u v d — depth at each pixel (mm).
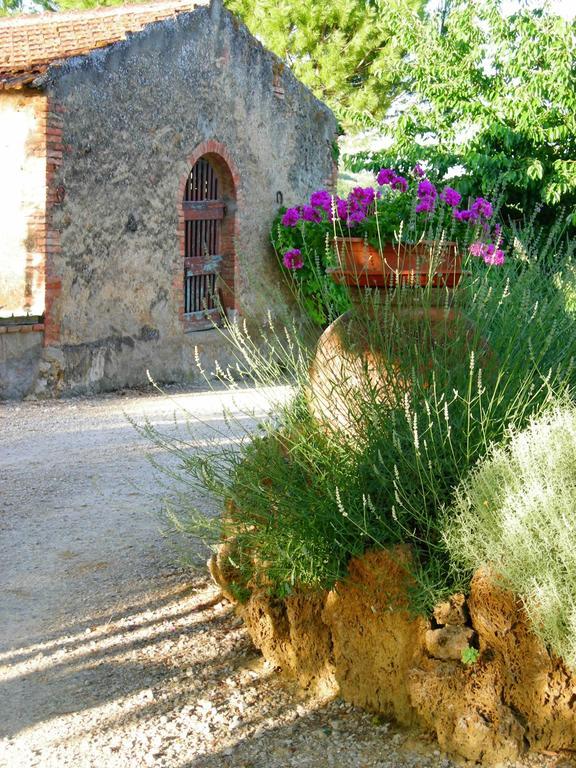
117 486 6711
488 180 12445
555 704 3127
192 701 3664
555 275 4852
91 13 13391
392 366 3770
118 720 3545
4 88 10250
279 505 3684
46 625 4418
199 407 10078
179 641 4199
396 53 23578
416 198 4387
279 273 14398
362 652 3498
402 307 3922
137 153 11695
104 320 11445
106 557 5273
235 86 13398
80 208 10945
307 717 3514
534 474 3127
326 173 15688
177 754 3299
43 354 10672
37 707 3670
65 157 10664
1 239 10695
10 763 3277
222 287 13633
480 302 4133
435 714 3232
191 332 13031
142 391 11648
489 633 3180
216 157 13203
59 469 7254
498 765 3102
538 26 12820
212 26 12820
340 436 3732
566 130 12602
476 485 3320
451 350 3807
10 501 6406
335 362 3885
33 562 5230
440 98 13586
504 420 3602
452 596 3301
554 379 3830
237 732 3428
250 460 4000
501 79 13414
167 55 12039
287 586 3758
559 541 3025
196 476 4258
